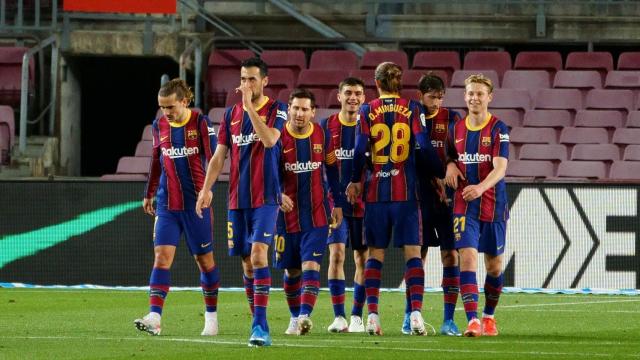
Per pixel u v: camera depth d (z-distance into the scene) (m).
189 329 32.31
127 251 48.88
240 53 67.56
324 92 65.06
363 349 25.64
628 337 29.16
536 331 31.44
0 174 62.38
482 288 48.38
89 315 36.62
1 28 67.44
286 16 71.25
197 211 28.20
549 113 61.56
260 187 27.34
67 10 66.19
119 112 74.44
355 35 71.31
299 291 31.05
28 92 66.69
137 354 24.86
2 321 34.50
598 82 64.50
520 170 57.78
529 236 47.97
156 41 67.69
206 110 67.69
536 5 70.50
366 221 30.33
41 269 49.22
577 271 47.84
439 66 66.44
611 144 58.16
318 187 30.38
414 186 29.91
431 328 32.19
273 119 27.47
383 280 48.53
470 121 29.61
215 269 30.75
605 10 69.81
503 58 66.69
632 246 47.66
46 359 24.06
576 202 47.88
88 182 49.03
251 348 25.89
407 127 29.83
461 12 71.00
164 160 30.41
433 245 31.25
